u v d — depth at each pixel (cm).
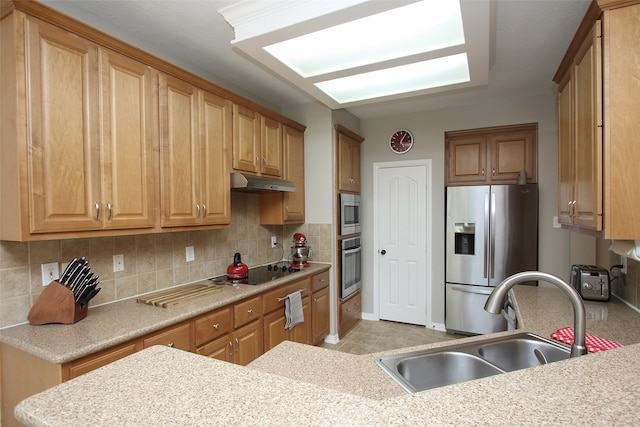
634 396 66
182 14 198
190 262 270
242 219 329
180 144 222
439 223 396
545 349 141
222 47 242
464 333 371
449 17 177
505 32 224
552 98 348
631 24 140
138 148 195
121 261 218
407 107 389
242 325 244
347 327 393
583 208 172
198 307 206
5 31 148
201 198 238
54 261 185
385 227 427
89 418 62
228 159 265
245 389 72
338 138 375
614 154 143
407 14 175
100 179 176
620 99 142
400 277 420
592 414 60
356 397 68
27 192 147
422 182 407
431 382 131
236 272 277
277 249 380
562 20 209
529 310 202
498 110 369
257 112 299
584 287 225
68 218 162
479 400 65
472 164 391
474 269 365
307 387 72
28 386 152
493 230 356
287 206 342
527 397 66
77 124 166
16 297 170
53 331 164
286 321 292
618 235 143
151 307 205
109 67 180
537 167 357
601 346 139
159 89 208
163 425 60
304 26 175
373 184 430
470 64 220
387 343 360
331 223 363
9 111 147
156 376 78
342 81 262
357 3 157
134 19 204
